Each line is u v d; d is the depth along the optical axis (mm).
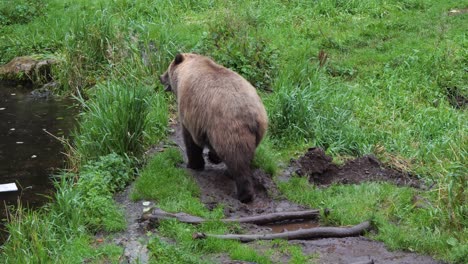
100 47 13133
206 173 8383
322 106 9742
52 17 15555
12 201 8398
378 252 6613
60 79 12945
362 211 7355
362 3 15461
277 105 9562
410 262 6414
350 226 7074
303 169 8352
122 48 12805
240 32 12164
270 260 6473
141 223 7172
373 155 8688
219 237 6746
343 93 10633
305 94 9734
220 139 7348
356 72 12133
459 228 6781
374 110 10398
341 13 14992
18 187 8789
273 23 14500
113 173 8180
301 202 7746
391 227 6922
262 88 11234
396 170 8516
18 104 12289
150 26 14039
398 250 6645
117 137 8711
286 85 10359
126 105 8836
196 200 7582
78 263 6523
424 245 6609
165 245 6562
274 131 9398
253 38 12328
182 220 7117
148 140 9359
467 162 7152
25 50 14352
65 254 6707
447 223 6859
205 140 7707
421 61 12305
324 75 11453
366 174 8391
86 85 12750
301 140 9188
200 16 14969
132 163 8578
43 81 13430
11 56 14328
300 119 9344
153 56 11992
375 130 9539
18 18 15789
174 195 7707
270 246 6711
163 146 9367
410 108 10633
